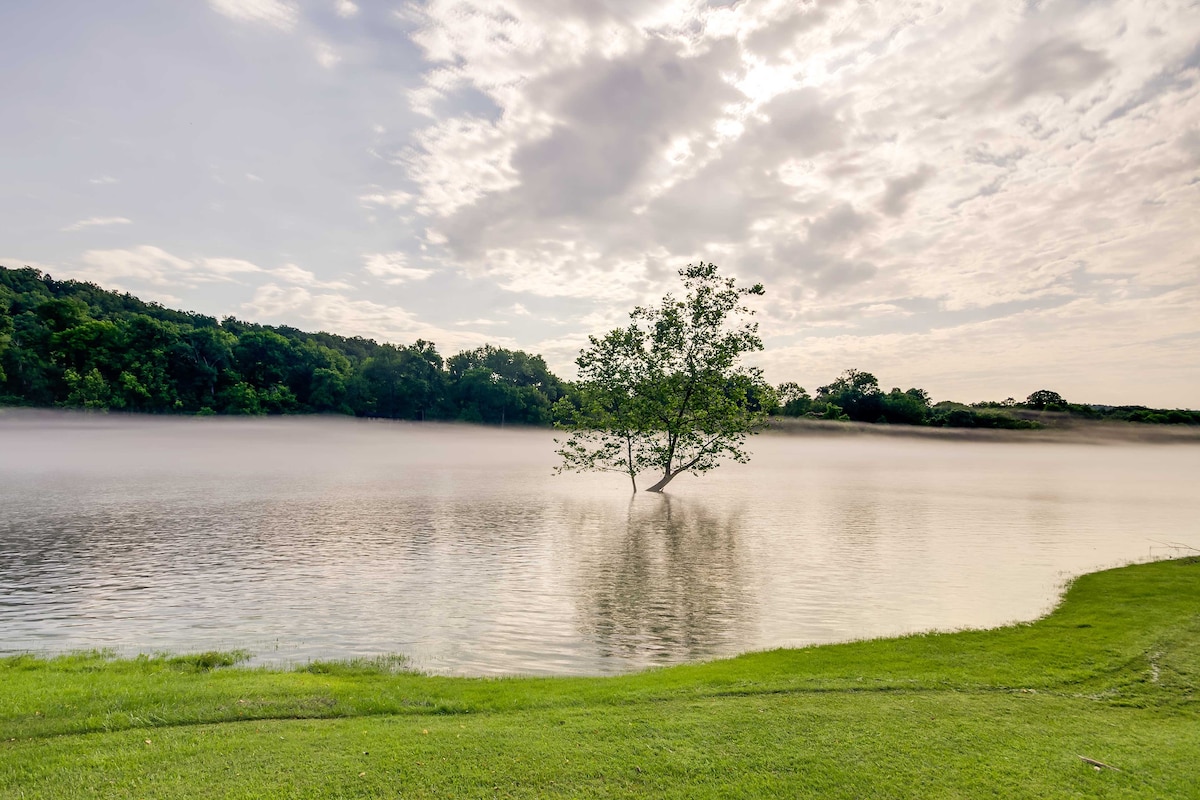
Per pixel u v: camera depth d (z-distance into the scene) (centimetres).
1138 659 1252
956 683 1140
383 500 4519
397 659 1443
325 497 4684
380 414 17100
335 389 16038
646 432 4834
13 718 955
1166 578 2048
